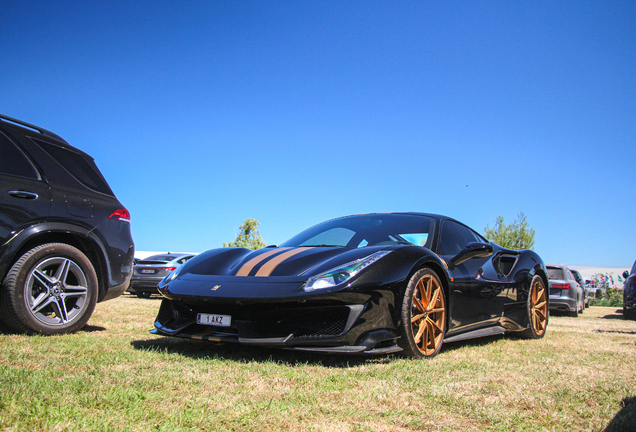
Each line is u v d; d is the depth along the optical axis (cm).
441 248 316
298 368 212
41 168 314
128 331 338
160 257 1005
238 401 156
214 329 252
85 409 139
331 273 234
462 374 214
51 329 301
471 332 318
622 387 197
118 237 353
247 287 240
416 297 258
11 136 308
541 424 146
